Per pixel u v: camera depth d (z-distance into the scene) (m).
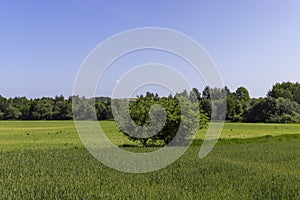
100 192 10.21
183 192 10.30
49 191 10.30
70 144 32.25
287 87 107.88
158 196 9.87
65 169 15.02
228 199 9.74
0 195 9.73
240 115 84.56
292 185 11.70
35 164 16.48
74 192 10.19
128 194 10.02
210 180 12.68
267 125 70.06
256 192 10.64
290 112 83.12
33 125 74.75
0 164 16.38
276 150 25.73
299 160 19.78
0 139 40.53
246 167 16.11
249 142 35.94
